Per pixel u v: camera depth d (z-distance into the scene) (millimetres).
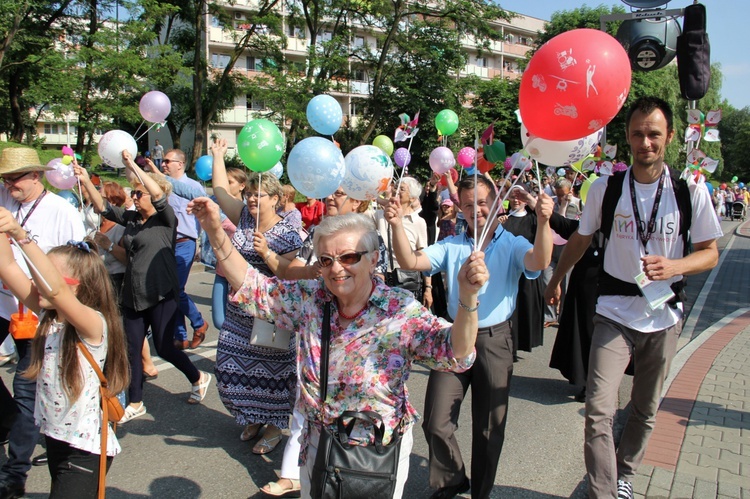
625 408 4727
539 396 5055
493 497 3312
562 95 2195
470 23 26844
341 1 25359
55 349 2459
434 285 4160
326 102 4617
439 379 3016
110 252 5305
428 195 8641
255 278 2301
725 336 6879
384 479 1898
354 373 2018
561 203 6750
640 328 2908
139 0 17891
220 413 4504
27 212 3695
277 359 3662
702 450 3764
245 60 39500
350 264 2014
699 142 3426
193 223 5965
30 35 20438
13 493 3174
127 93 18609
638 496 3201
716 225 2844
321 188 3400
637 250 2928
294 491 3293
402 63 28297
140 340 4320
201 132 25516
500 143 2996
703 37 5082
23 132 25969
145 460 3713
